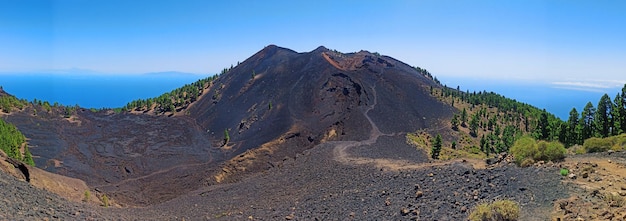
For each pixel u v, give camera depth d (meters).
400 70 151.75
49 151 93.19
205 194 51.78
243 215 30.73
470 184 23.16
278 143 92.12
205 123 131.88
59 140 104.75
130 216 32.03
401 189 27.16
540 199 17.45
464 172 26.38
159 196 69.25
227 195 47.62
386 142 75.44
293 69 149.25
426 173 30.48
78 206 29.48
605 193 16.25
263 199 39.69
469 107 126.75
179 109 157.12
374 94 116.19
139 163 91.44
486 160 30.66
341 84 121.44
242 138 109.12
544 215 15.45
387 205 24.09
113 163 90.62
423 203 22.08
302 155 69.69
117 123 135.25
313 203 30.62
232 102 140.50
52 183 49.09
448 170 28.86
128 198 66.94
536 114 119.50
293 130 98.75
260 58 180.88
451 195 22.03
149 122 137.38
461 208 19.08
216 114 135.38
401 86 128.75
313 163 58.41
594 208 14.80
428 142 84.31
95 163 89.88
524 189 19.39
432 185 25.70
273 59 169.88
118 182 78.25
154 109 163.88
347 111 105.38
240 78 163.38
